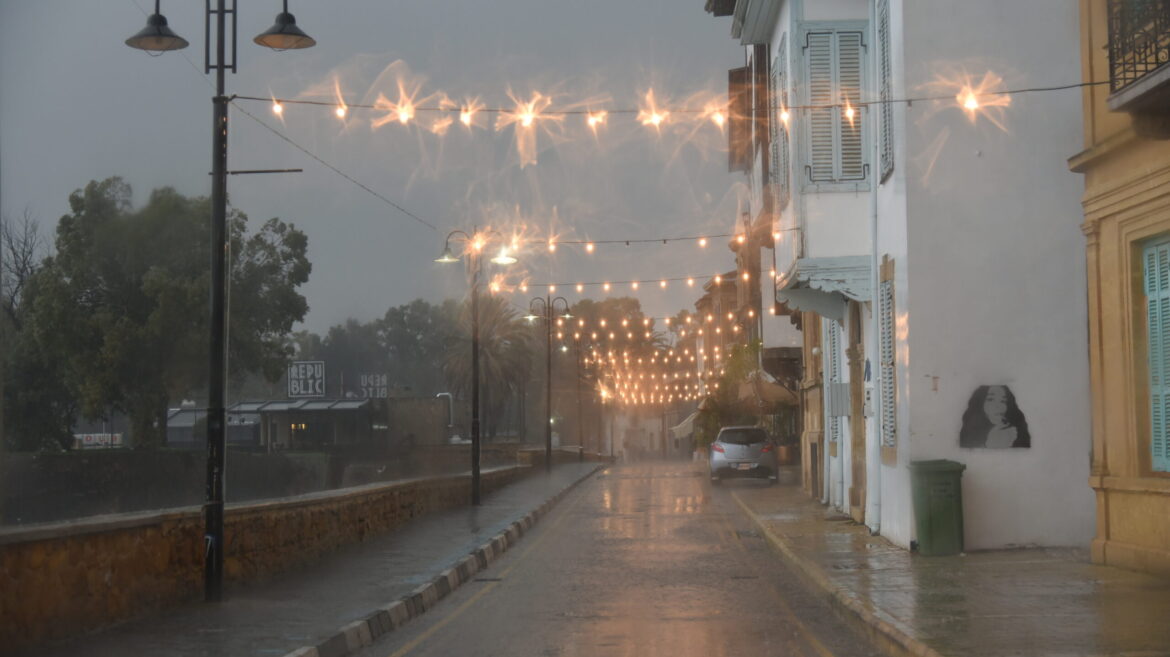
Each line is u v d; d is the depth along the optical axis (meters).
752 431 36.59
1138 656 8.02
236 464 54.34
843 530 19.38
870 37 17.53
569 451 68.44
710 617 11.70
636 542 20.06
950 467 14.58
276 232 61.28
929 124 15.12
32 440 54.50
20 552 8.84
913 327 14.97
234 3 12.41
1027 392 14.86
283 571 14.23
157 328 52.97
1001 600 10.90
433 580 13.65
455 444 72.94
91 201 53.16
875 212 17.27
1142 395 12.53
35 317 52.19
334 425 67.75
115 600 10.30
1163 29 10.98
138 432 54.72
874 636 9.98
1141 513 12.40
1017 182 15.03
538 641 10.41
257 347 59.56
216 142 12.23
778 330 33.97
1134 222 12.41
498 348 72.81
